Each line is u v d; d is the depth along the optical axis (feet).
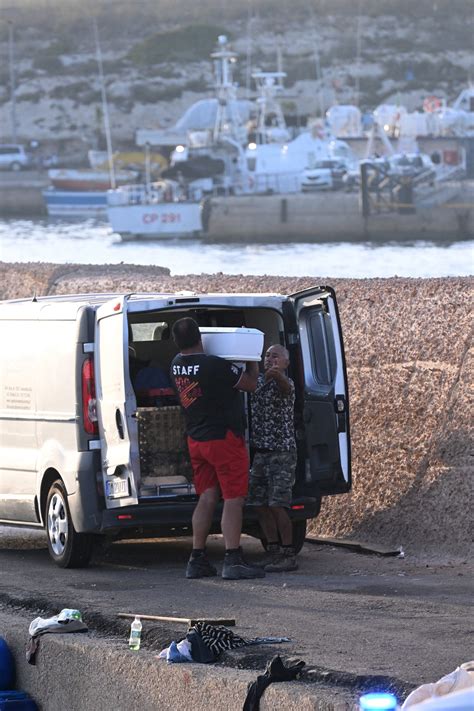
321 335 127.85
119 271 195.52
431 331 137.90
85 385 123.03
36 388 130.62
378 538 135.44
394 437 137.59
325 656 77.05
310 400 126.00
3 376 136.26
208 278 168.66
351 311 146.72
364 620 91.04
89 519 121.80
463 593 104.53
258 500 121.19
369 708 62.69
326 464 126.11
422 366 137.28
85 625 91.40
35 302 135.54
